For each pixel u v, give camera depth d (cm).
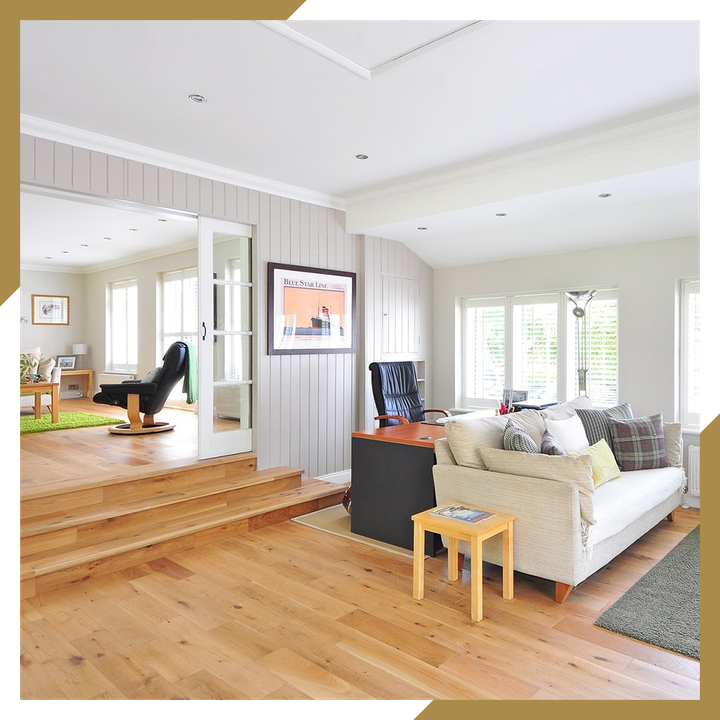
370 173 446
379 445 373
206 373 440
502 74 281
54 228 663
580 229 482
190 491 407
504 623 259
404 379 477
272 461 484
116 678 216
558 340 546
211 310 443
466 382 622
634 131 344
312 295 509
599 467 347
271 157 408
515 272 565
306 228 504
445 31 246
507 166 407
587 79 287
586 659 228
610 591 294
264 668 223
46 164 344
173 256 809
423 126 347
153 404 619
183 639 246
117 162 377
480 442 320
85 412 809
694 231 446
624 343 489
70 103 316
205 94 304
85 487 360
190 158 411
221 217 439
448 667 222
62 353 984
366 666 224
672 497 396
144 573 321
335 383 535
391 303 583
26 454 478
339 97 308
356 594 291
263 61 268
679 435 411
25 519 334
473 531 260
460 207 441
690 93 304
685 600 280
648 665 223
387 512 370
